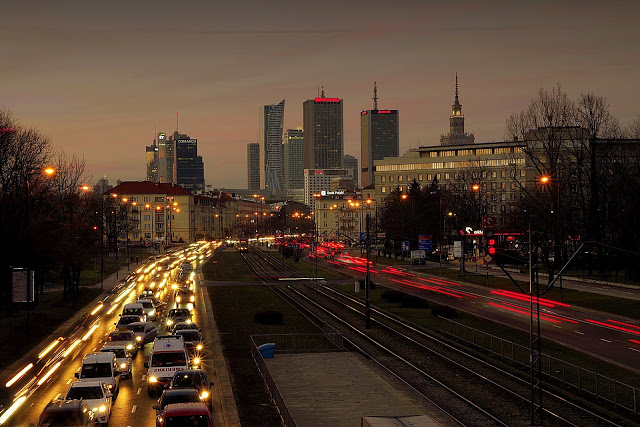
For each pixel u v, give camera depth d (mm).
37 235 72750
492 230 139750
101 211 143000
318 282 121750
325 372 47875
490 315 74812
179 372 37156
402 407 38344
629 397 39906
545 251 124250
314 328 69062
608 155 122562
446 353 55281
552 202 120938
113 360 39281
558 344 56406
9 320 69062
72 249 85688
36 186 80688
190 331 54531
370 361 52375
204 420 27766
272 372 48000
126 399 38219
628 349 54000
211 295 100812
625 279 100188
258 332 66188
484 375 46688
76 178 111812
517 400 40125
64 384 42219
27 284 56844
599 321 68812
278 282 122688
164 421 27672
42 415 28500
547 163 135625
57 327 69000
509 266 133000
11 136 85688
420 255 144125
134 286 113312
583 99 119250
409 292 102062
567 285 99938
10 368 48312
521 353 53125
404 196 151125
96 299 96312
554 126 121938
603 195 120375
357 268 152625
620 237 103500
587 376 45344
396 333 65625
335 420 35656
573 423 35031
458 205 170875
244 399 40281
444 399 40344
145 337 56438
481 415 36781
